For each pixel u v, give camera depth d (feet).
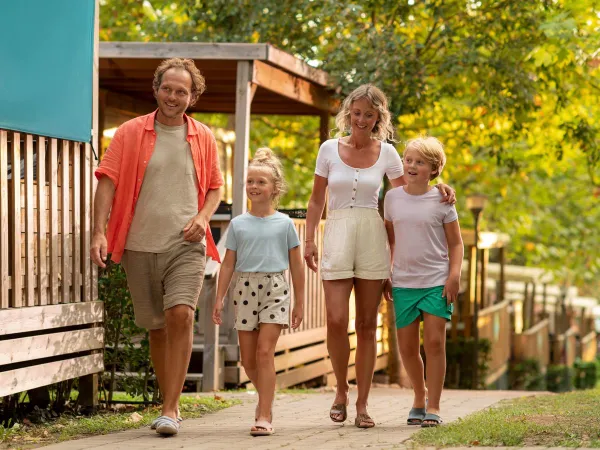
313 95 47.06
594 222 92.27
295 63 42.29
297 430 23.08
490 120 58.13
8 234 22.93
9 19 22.75
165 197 22.86
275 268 23.15
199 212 23.26
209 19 54.90
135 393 28.04
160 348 23.99
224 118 71.82
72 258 25.62
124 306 27.71
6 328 22.30
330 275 23.38
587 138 56.08
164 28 56.24
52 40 24.58
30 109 23.53
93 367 26.05
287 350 41.14
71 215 25.75
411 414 24.07
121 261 23.36
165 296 22.66
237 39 53.47
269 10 52.95
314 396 33.63
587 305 129.80
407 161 23.29
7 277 22.65
